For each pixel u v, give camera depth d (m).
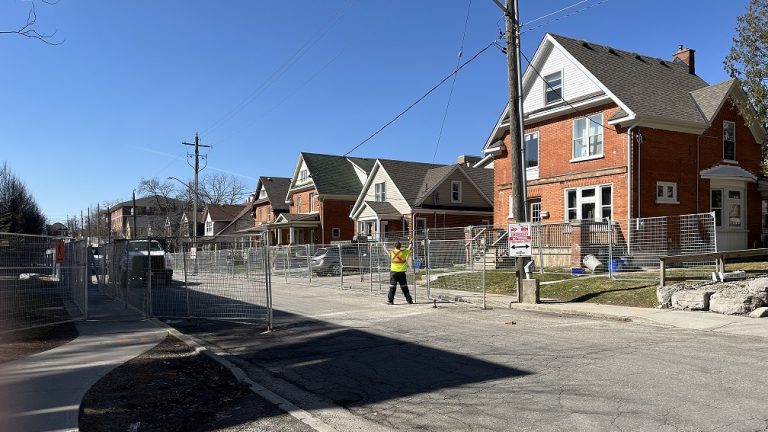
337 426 5.57
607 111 21.70
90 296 19.12
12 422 5.39
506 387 6.65
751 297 11.19
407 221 39.97
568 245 20.58
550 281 17.53
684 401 5.78
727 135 23.36
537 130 24.92
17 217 41.12
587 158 22.34
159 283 16.91
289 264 27.73
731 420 5.17
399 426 5.49
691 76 26.27
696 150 22.25
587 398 6.03
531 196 24.95
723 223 22.62
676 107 22.16
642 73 24.20
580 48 24.09
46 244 12.62
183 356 8.69
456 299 16.12
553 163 24.05
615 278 15.95
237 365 8.48
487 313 13.41
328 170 48.94
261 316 13.41
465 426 5.37
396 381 7.23
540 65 24.97
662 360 7.67
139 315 13.56
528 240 14.59
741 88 22.75
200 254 19.17
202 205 88.81
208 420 5.77
